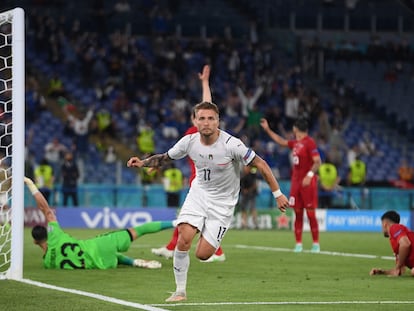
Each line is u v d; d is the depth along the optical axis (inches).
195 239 1429.6
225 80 2490.2
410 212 1932.8
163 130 2265.0
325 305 597.0
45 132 2176.4
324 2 2773.1
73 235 1521.9
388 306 593.9
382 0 2839.6
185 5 2691.9
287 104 2381.9
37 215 1788.9
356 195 2000.5
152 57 2506.2
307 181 1138.7
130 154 2162.9
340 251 1204.5
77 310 553.0
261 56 2561.5
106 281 754.8
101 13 2532.0
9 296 627.2
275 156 2210.9
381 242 1435.8
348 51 2667.3
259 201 1982.0
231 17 2706.7
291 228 1861.5
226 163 601.9
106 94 2320.4
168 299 612.4
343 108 2442.2
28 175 1838.1
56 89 2250.2
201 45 2571.4
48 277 785.6
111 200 1902.1
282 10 2741.1
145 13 2603.3
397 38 2822.3
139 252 1135.0
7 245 964.0
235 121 2336.4
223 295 655.8
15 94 764.6
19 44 769.6
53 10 2511.1
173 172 1904.5
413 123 2591.0
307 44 2684.5
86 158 2080.5
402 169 2199.8
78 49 2386.8
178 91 2300.7
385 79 2657.5
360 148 2380.7
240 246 1288.1
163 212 1855.3
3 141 1610.5
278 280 781.9
